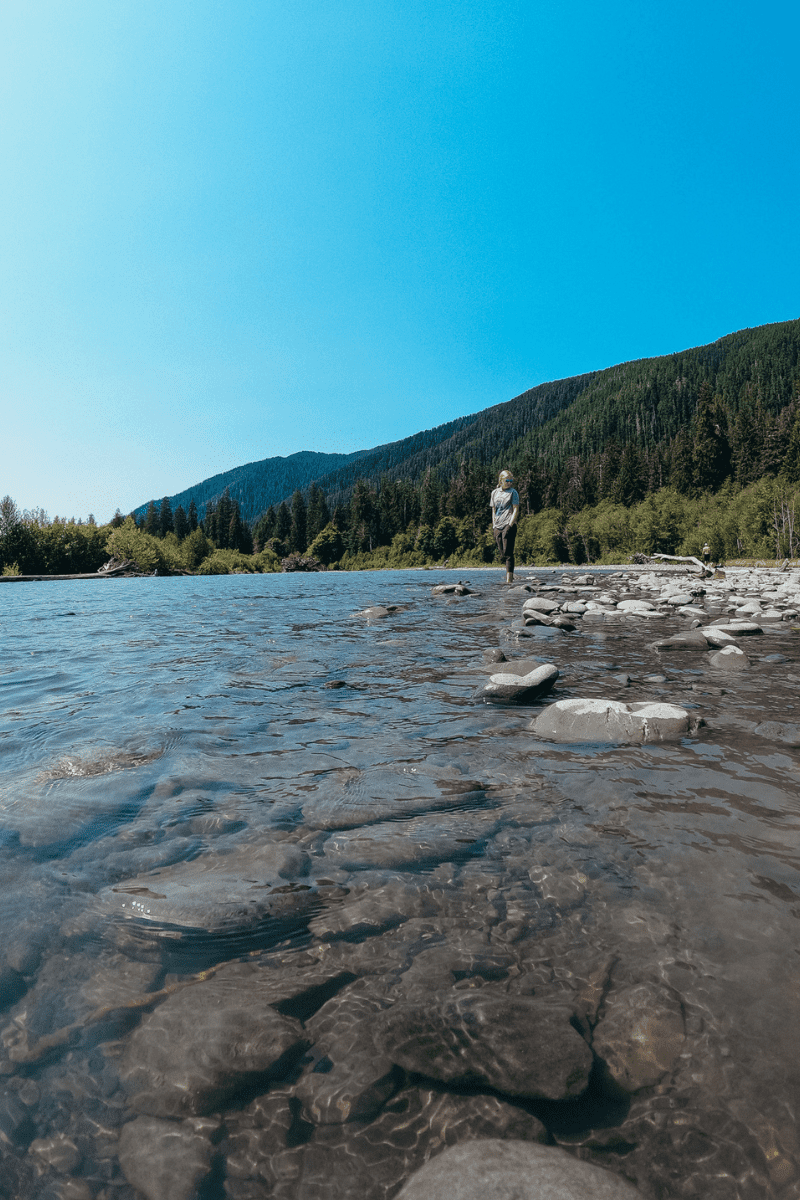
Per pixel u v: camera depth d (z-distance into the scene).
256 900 1.86
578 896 1.87
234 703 4.46
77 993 1.46
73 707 4.35
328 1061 1.28
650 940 1.65
